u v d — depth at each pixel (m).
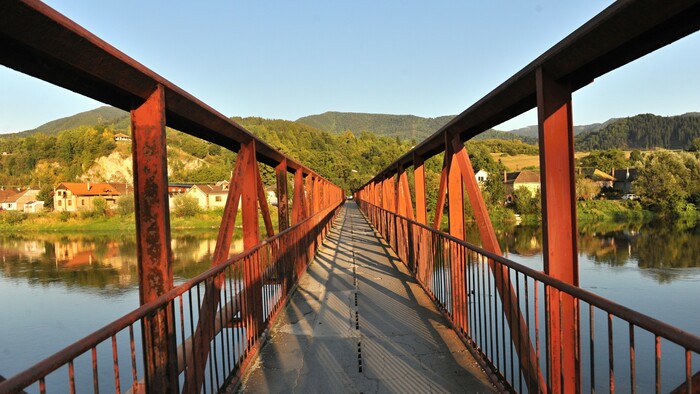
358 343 4.17
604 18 1.99
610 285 15.95
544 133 2.67
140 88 2.42
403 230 8.80
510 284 3.21
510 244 24.81
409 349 3.99
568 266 2.69
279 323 4.88
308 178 12.54
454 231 5.21
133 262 24.80
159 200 2.51
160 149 2.53
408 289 6.43
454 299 4.42
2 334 12.71
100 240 36.62
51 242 36.06
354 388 3.22
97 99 2.41
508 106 3.49
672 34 2.04
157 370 2.28
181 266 21.38
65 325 13.54
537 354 2.57
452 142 5.15
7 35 1.67
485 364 3.50
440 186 5.98
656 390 1.48
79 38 1.86
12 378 1.21
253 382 3.37
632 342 1.65
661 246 23.42
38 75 2.04
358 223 20.83
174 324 2.41
